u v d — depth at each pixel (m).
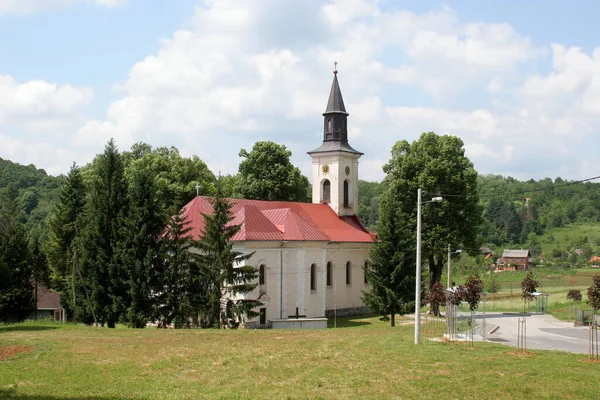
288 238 59.09
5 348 32.94
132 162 85.56
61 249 70.25
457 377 26.56
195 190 83.19
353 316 69.38
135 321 49.62
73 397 23.03
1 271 62.53
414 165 64.06
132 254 51.16
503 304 71.38
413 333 41.88
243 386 25.55
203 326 49.12
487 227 194.25
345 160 73.44
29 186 166.38
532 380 25.47
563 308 66.69
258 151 90.19
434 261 68.12
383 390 24.80
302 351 33.41
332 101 73.56
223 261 49.12
